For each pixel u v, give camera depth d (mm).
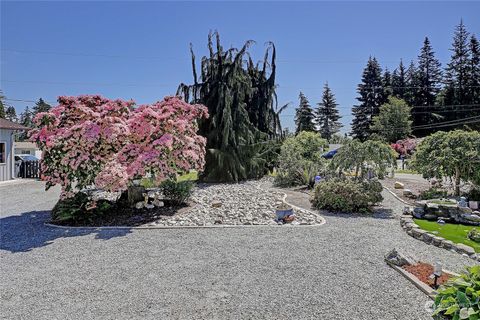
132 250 4637
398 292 3256
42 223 6422
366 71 43875
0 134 14297
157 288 3385
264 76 14656
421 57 40812
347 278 3609
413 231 5375
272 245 4836
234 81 12953
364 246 4785
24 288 3426
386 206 7922
